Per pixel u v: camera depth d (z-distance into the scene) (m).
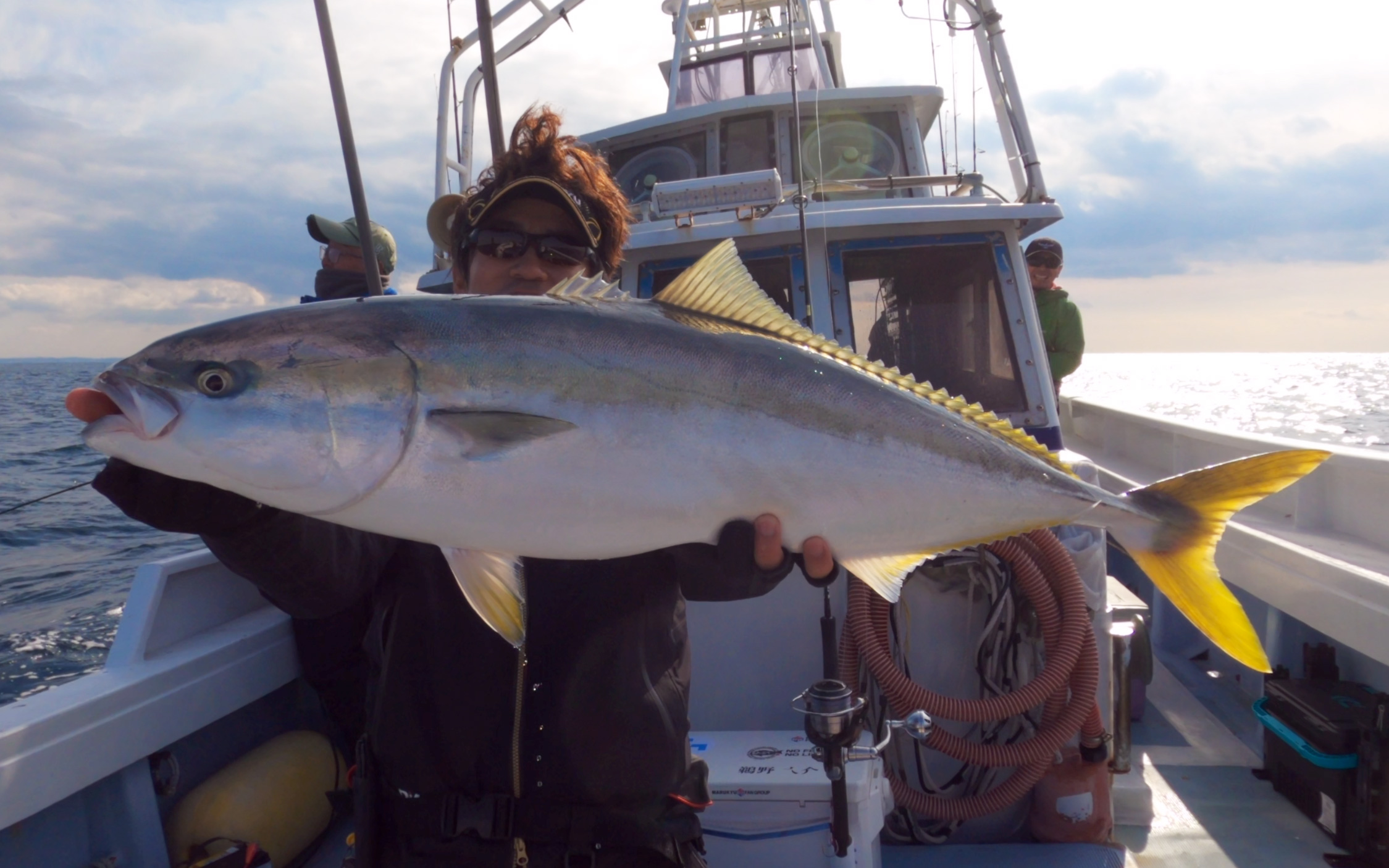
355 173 2.91
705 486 1.63
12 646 7.33
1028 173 4.08
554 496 1.54
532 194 1.84
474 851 1.47
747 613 2.92
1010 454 1.92
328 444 1.45
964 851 2.83
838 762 2.21
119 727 2.19
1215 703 4.08
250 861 2.38
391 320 1.53
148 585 2.54
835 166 4.82
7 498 14.36
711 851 2.42
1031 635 2.85
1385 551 3.18
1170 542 2.00
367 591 1.67
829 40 5.71
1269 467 1.97
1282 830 3.01
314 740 2.91
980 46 4.24
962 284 3.80
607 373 1.59
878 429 1.79
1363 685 3.29
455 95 5.64
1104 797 2.84
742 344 1.71
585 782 1.48
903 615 2.84
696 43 5.79
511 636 1.46
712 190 3.81
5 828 1.89
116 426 1.37
